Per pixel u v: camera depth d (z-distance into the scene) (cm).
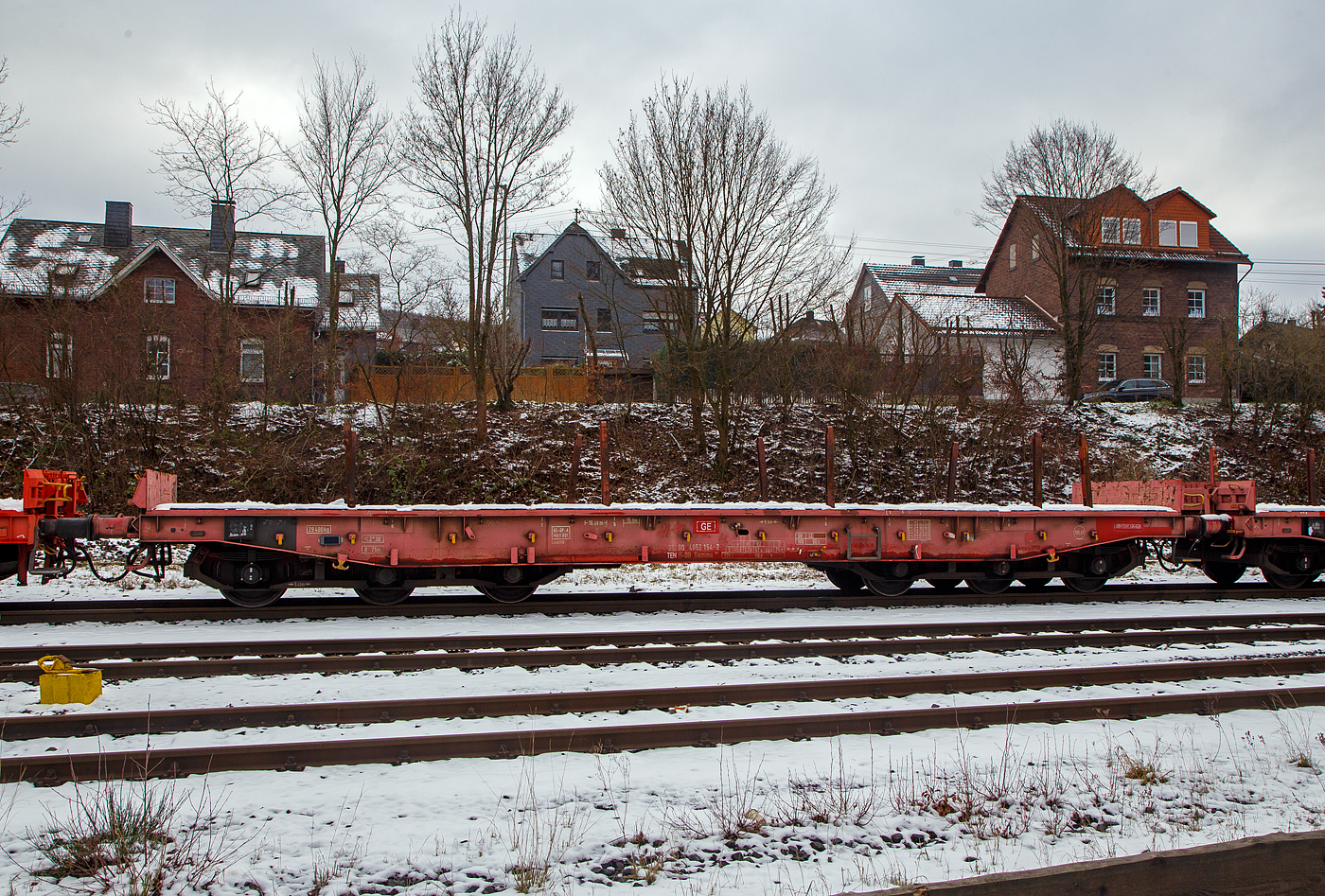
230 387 2044
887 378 2308
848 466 2086
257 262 3631
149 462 1806
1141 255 3556
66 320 1811
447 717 588
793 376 2325
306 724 571
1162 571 1529
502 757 516
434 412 2048
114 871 368
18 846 388
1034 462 1230
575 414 2153
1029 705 599
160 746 528
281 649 781
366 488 1847
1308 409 2405
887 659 784
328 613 967
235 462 1838
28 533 920
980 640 824
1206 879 360
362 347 3039
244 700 629
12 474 1723
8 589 1166
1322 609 1077
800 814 433
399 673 715
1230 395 2523
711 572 1435
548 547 1028
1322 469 2256
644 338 4378
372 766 500
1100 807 452
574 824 418
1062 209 2667
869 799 450
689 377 2214
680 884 365
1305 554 1252
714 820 422
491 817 429
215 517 955
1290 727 588
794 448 2127
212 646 768
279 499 1794
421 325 2606
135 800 440
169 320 2184
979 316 3531
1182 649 834
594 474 1981
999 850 400
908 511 1105
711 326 2016
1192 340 3631
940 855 398
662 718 592
